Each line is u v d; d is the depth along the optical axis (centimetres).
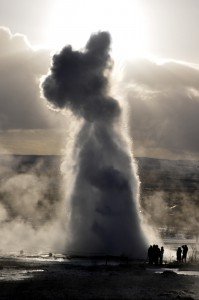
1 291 3553
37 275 4216
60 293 3516
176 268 4838
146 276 4234
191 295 3569
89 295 3481
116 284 3884
